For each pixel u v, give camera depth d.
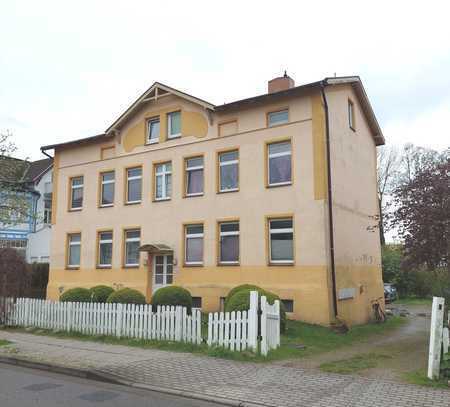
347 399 7.72
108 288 18.91
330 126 18.58
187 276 20.38
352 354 12.34
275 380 9.07
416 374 9.43
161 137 22.20
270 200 18.59
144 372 9.70
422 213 12.73
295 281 17.58
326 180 17.78
